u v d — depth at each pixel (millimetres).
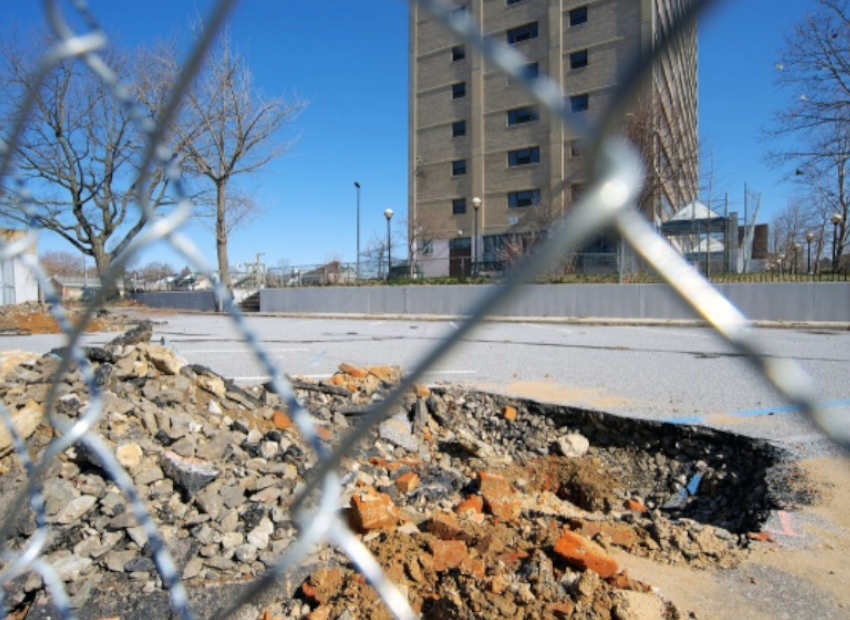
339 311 24016
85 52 1059
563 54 34469
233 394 4691
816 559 2805
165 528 2924
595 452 5199
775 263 29781
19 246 1374
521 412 5836
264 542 2930
